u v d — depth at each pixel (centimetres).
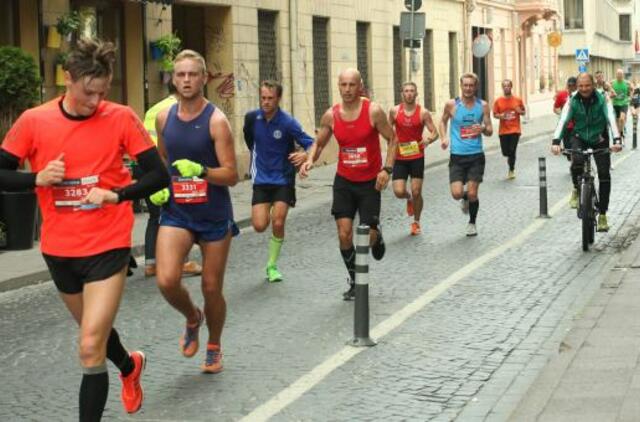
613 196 2684
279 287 1603
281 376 1097
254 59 3494
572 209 2464
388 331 1288
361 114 1455
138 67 2877
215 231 1071
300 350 1206
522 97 7412
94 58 812
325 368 1124
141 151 844
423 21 3903
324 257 1889
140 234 2183
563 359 1056
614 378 977
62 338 1320
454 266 1741
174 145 1055
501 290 1529
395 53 4781
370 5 4422
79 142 829
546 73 8450
